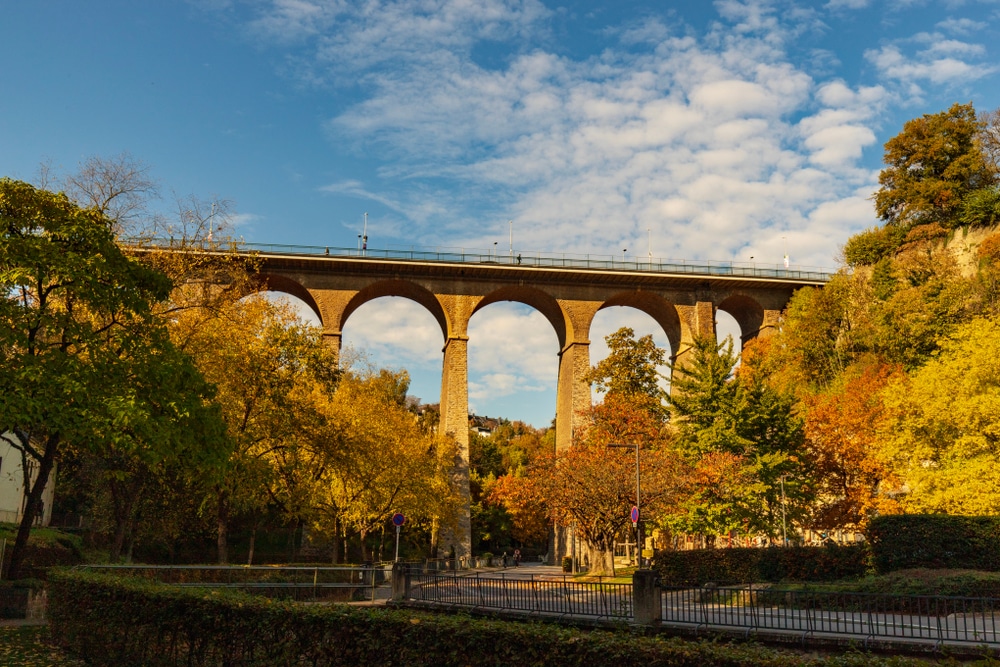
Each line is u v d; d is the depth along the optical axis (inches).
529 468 1872.5
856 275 2603.3
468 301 2485.2
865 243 2815.0
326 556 2028.8
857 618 746.2
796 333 2516.0
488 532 3208.7
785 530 1508.4
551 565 2623.0
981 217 2437.3
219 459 855.7
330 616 394.6
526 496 1857.8
